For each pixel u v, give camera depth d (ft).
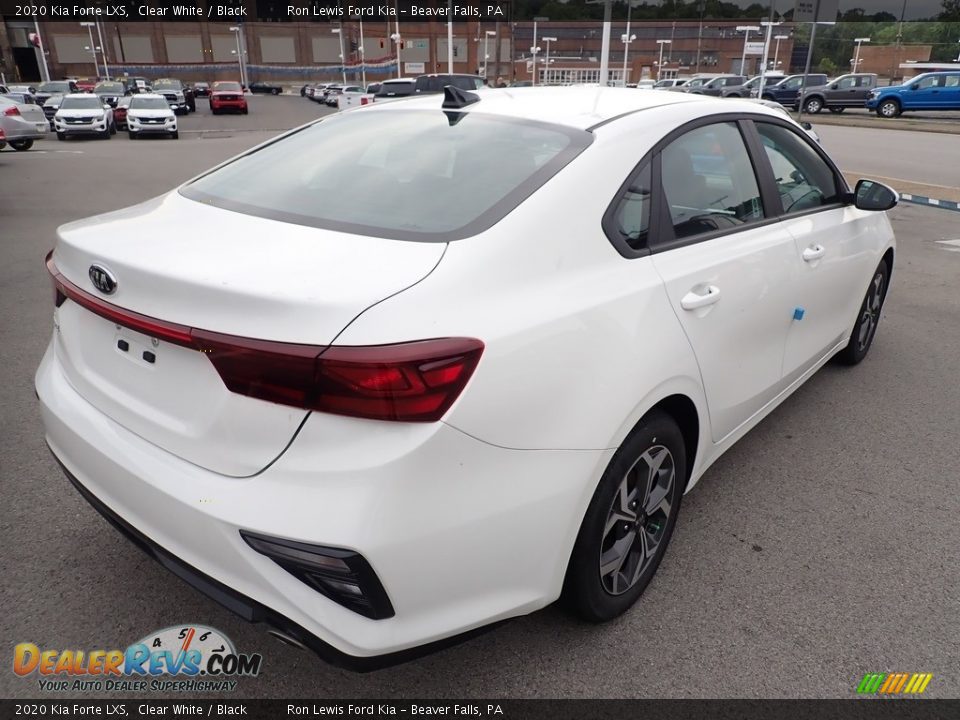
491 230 6.25
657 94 9.64
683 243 7.95
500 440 5.70
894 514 9.91
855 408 13.10
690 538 9.29
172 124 77.00
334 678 7.11
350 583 5.32
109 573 8.38
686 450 8.50
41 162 51.93
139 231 6.87
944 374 14.69
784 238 9.68
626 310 6.80
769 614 8.00
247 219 6.95
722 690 7.02
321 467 5.27
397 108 9.35
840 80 111.45
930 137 71.61
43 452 10.94
